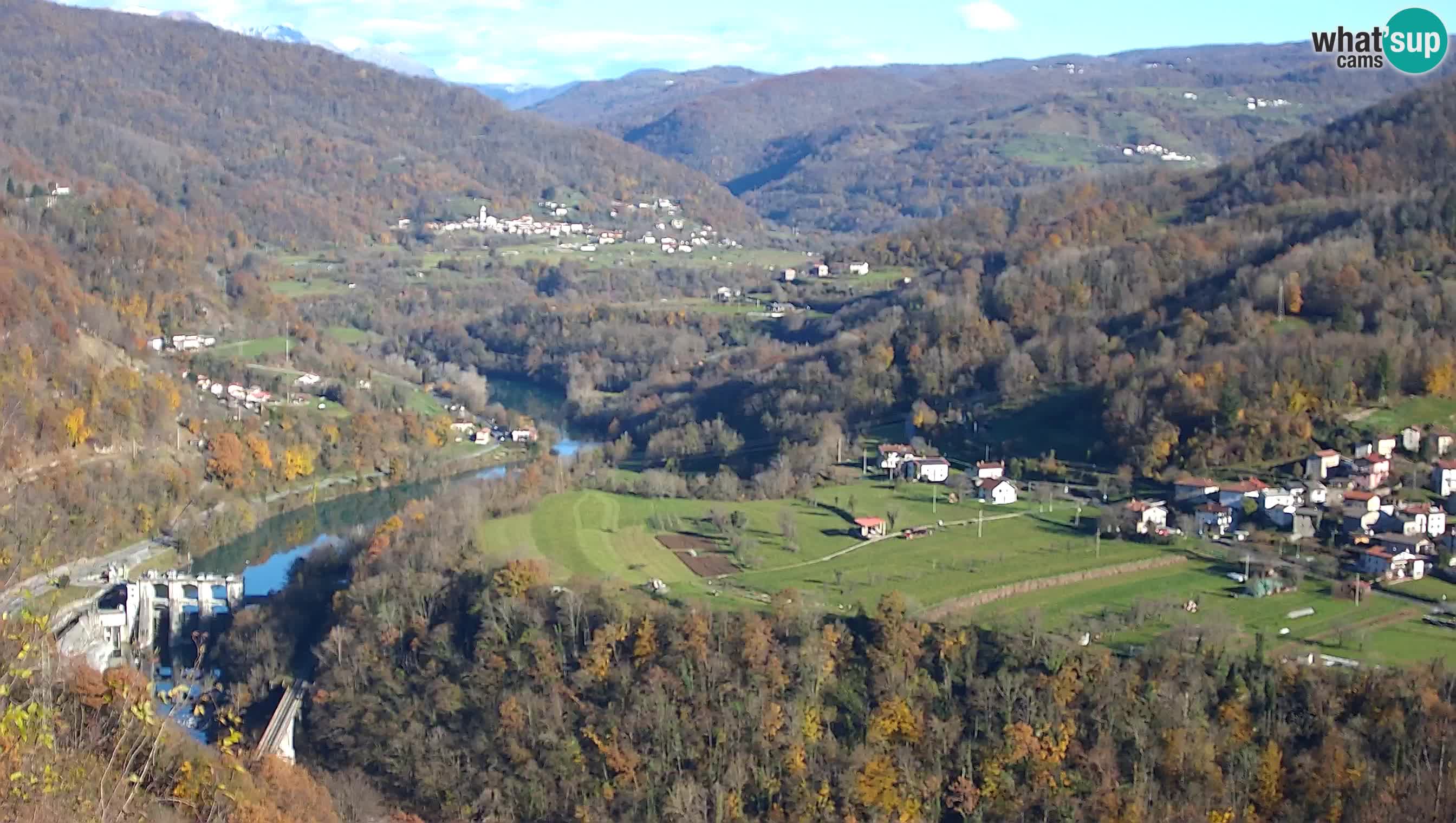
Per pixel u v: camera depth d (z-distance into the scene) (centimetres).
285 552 19425
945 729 11069
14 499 14600
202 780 6806
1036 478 17725
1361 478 15325
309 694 13725
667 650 12412
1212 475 16138
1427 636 11694
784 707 11538
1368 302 19038
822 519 16650
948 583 13525
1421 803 9425
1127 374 19025
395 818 12038
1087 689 11100
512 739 12212
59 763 4831
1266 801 10031
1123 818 10031
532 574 13788
